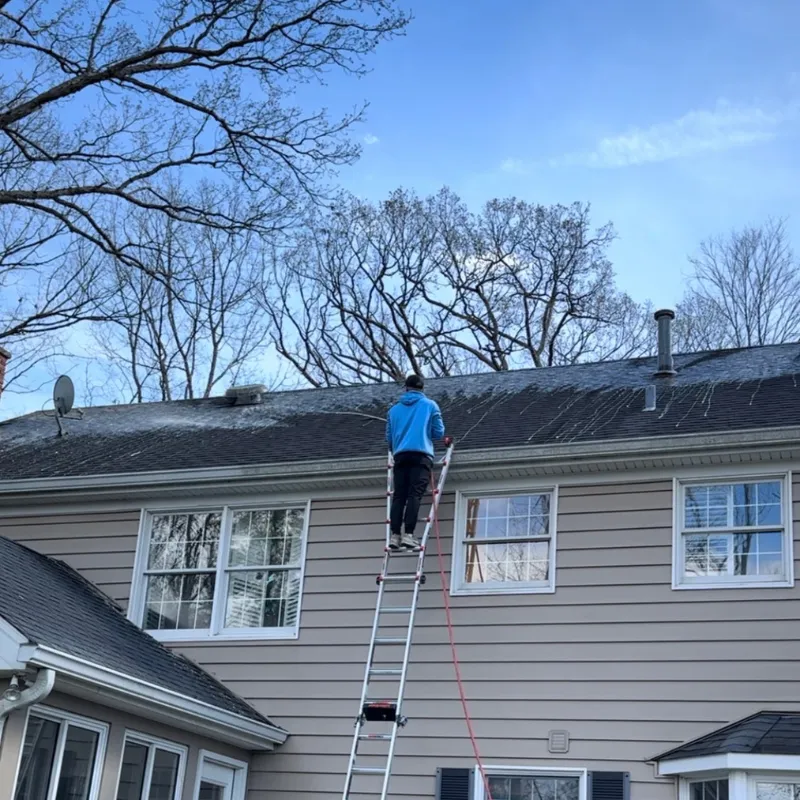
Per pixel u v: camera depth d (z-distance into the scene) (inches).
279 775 424.5
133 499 494.3
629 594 403.2
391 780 408.8
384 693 422.9
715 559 400.5
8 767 311.7
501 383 565.9
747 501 403.5
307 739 426.9
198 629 462.0
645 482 416.8
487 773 398.6
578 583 411.5
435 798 400.8
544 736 395.5
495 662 412.2
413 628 419.5
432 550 436.8
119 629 426.9
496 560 431.2
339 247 1139.9
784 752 332.5
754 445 398.3
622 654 396.2
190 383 1047.6
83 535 496.1
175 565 478.9
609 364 569.3
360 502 457.7
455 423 493.7
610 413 464.1
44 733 332.8
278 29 555.5
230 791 420.2
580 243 1171.9
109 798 351.3
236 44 560.7
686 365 535.8
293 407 594.6
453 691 413.7
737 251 1152.2
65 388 608.4
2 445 595.8
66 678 327.3
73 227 568.4
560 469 427.5
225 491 478.0
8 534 509.7
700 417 433.4
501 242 1165.7
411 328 1131.9
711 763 347.9
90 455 545.6
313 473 459.2
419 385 440.1
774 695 372.5
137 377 1029.2
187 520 486.0
